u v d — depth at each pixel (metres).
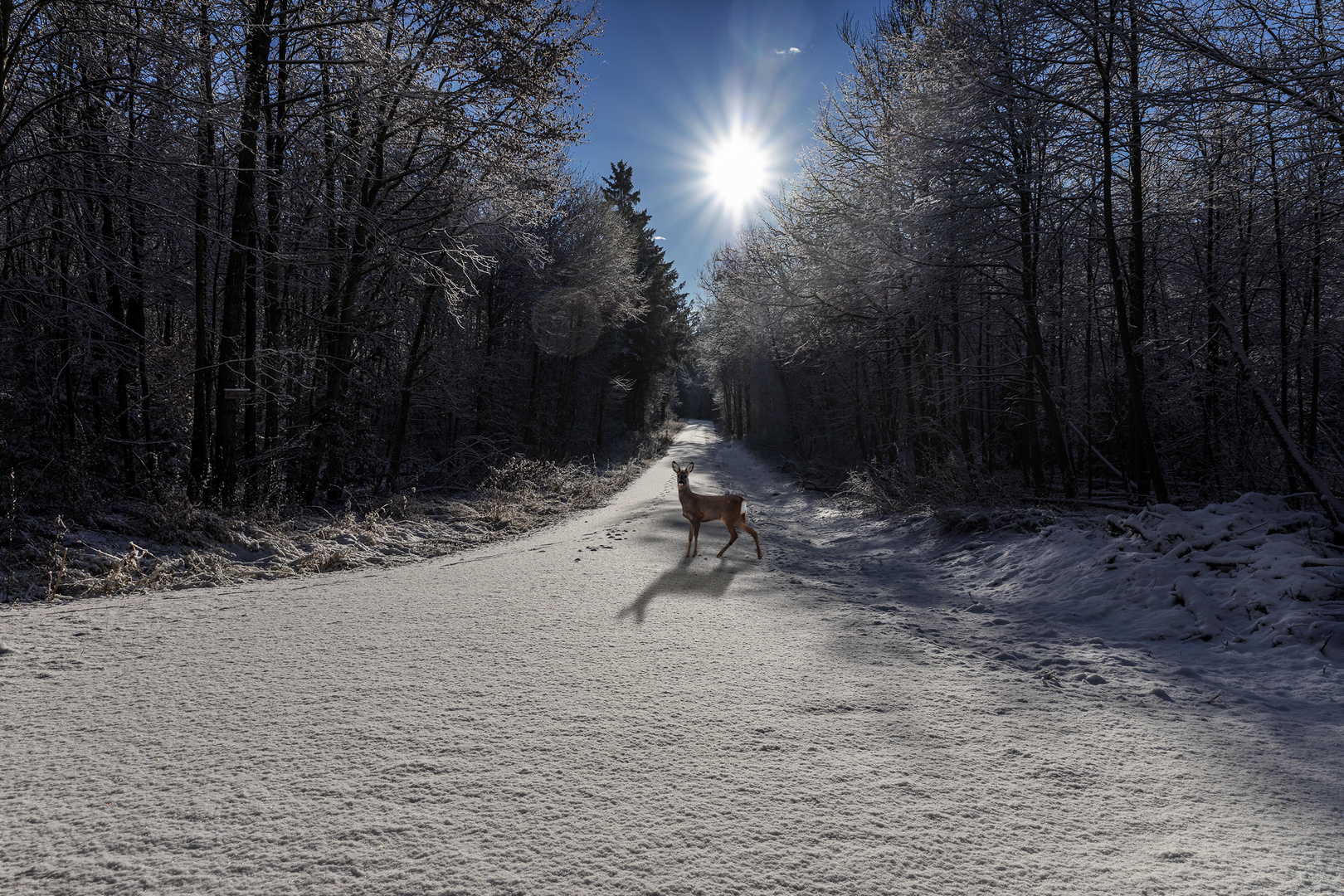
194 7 8.73
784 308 19.72
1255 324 11.82
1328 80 7.45
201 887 2.05
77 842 2.26
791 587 7.43
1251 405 10.77
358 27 10.46
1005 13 11.08
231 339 10.58
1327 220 8.98
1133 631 5.70
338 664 4.32
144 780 2.72
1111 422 16.44
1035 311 13.03
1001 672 4.51
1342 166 8.34
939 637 5.44
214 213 11.28
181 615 5.46
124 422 11.25
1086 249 12.25
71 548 7.26
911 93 13.73
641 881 2.14
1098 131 10.49
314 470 13.62
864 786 2.86
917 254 13.02
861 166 16.81
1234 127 8.88
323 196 11.68
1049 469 17.11
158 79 8.81
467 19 12.24
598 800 2.68
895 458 19.64
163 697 3.64
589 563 8.55
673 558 9.07
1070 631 5.80
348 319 14.01
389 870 2.16
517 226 15.92
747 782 2.87
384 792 2.69
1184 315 12.46
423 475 19.17
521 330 26.22
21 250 9.37
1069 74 10.48
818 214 17.64
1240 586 5.82
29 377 9.25
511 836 2.40
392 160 14.63
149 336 12.12
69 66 8.37
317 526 11.30
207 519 8.92
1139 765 3.11
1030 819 2.61
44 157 8.10
